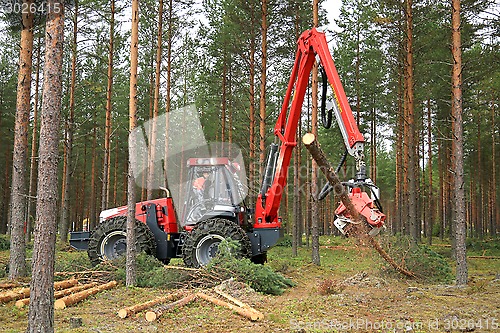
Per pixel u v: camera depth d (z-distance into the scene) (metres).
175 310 7.20
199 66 23.27
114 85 23.86
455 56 10.87
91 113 25.67
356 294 9.00
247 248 10.38
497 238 28.92
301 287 10.41
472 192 33.03
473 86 19.44
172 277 9.22
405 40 17.58
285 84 22.27
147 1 18.52
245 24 17.80
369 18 18.91
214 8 20.17
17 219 10.19
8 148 29.72
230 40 18.17
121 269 9.66
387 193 42.88
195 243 10.38
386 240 11.24
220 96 23.22
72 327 6.20
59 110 5.36
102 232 10.83
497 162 30.52
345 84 23.31
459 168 10.58
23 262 10.20
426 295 8.84
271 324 6.55
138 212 11.35
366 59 22.33
